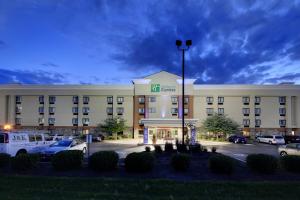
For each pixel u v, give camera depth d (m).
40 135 22.05
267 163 12.41
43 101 71.19
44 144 22.08
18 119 71.06
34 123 70.81
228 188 9.98
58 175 12.16
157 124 50.78
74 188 9.94
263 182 10.85
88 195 9.01
